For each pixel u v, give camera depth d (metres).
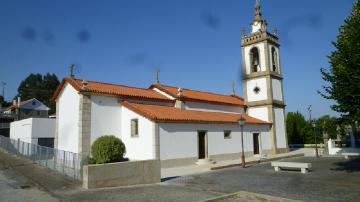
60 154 17.83
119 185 14.09
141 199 11.02
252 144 30.77
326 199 10.80
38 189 13.37
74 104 22.38
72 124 22.34
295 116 50.69
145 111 22.06
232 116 30.92
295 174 17.94
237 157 28.20
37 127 30.06
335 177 16.28
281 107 36.28
